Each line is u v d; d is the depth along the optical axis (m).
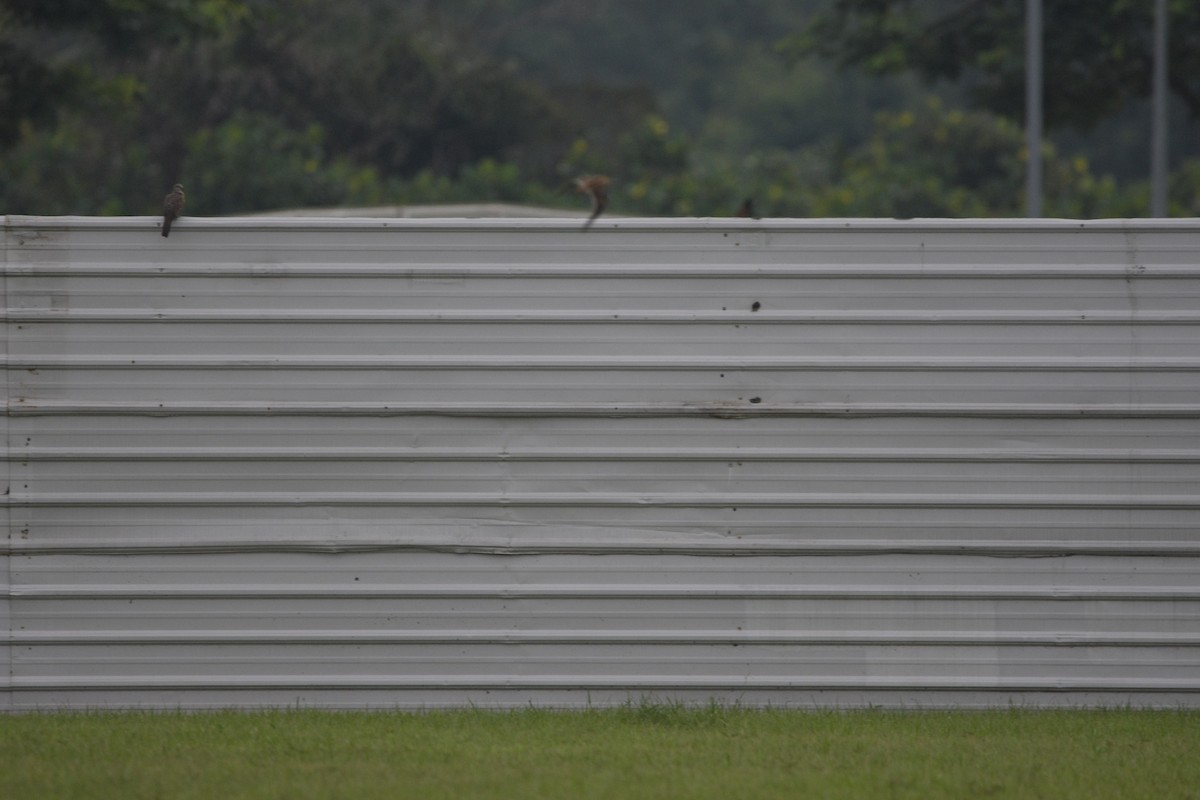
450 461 25.41
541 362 25.30
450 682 25.66
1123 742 23.17
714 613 25.67
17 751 21.92
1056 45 88.81
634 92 157.75
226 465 25.30
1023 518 25.50
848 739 23.19
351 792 19.81
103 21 73.44
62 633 25.25
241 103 128.00
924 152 141.12
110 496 25.14
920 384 25.36
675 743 22.81
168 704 25.50
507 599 25.61
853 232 25.31
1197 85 104.38
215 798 19.53
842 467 25.50
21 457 25.00
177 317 25.06
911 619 25.64
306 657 25.62
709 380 25.41
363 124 135.50
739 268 25.33
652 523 25.58
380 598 25.53
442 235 25.23
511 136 142.88
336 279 25.19
